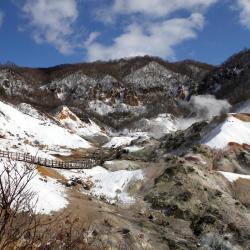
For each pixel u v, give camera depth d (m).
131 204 47.75
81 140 108.25
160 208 46.69
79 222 35.53
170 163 55.56
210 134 77.06
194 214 45.41
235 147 69.56
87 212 38.59
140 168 60.69
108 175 54.47
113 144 123.06
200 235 41.84
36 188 38.16
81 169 57.88
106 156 85.00
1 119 92.81
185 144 78.94
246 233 42.56
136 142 90.88
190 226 43.81
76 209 38.41
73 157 84.81
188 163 55.62
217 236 41.16
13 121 96.94
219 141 70.62
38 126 103.88
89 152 99.06
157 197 48.41
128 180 52.69
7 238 5.18
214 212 45.28
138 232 38.03
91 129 170.50
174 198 47.81
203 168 55.66
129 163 62.22
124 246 34.25
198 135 79.62
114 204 47.81
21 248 5.36
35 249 5.58
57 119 159.00
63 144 102.19
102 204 45.06
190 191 48.47
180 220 44.62
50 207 36.31
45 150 89.88
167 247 37.50
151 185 51.34
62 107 167.12
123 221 39.81
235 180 55.25
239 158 67.06
